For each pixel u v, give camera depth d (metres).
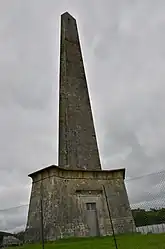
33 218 19.09
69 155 22.80
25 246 15.31
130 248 11.30
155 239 13.38
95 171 21.66
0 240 18.56
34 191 20.36
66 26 30.67
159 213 17.25
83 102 26.28
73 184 20.27
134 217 19.12
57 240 16.27
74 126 24.38
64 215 18.12
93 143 24.39
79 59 29.05
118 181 21.91
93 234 19.08
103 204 20.62
